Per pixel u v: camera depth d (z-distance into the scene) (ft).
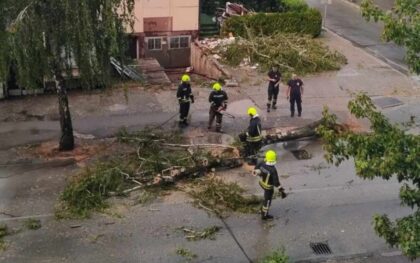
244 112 65.21
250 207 46.50
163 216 44.93
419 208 31.07
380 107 67.67
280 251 40.65
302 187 50.14
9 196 47.16
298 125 62.28
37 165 52.37
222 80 73.26
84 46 48.44
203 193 48.19
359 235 43.47
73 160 53.31
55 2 47.11
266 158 43.86
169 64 89.10
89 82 51.90
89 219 44.24
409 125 33.24
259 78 74.95
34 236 41.96
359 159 29.35
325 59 79.05
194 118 63.31
